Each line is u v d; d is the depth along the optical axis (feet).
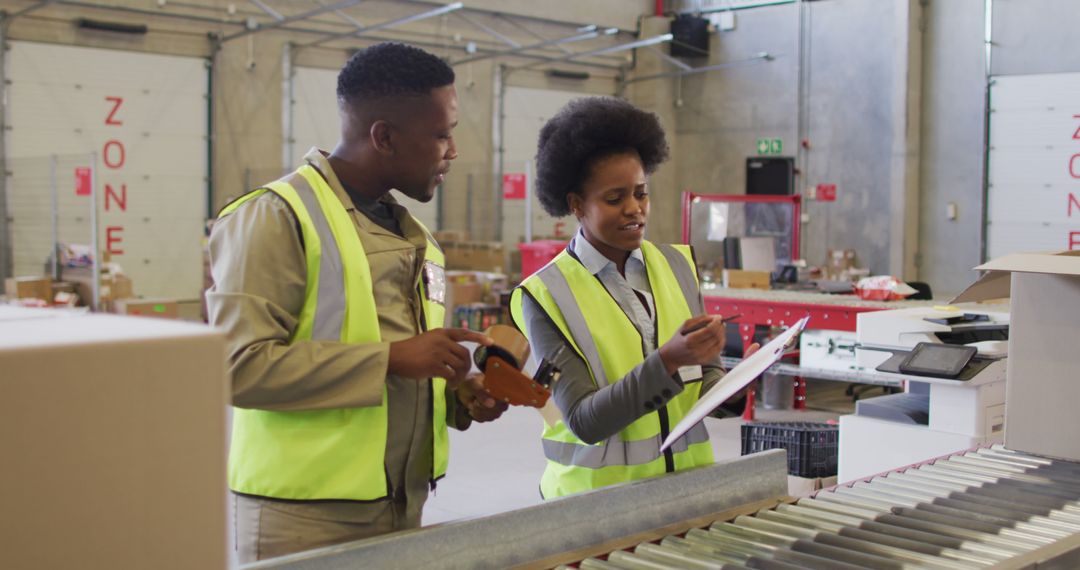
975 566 3.94
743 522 4.69
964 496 5.15
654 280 6.20
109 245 36.94
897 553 4.11
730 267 27.40
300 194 5.03
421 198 5.46
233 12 38.99
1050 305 6.00
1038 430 6.12
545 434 6.23
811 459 12.19
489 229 46.34
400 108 5.12
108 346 1.79
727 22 47.06
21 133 34.94
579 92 48.91
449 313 34.86
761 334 22.86
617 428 5.30
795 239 30.14
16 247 34.96
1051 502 5.03
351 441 5.04
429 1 43.65
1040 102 37.81
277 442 5.07
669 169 49.47
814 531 4.50
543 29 47.21
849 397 24.38
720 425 20.71
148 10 37.04
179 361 1.88
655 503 4.65
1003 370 8.20
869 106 42.29
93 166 28.40
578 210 6.06
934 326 10.21
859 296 20.33
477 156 45.91
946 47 40.04
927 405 8.99
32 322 2.04
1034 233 38.29
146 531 1.85
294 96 41.01
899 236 40.91
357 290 5.06
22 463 1.70
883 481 5.51
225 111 39.27
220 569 1.96
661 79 49.01
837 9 43.21
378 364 4.74
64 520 1.76
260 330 4.70
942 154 40.42
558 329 5.76
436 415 5.60
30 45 34.91
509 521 4.06
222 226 4.99
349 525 5.11
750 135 46.65
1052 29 37.35
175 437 1.88
